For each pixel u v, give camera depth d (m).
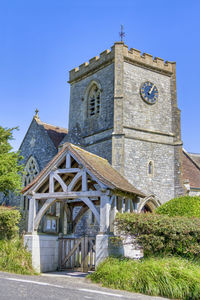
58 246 12.95
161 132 23.25
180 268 8.77
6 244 12.06
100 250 10.37
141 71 23.69
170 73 25.05
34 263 11.52
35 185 12.12
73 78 26.80
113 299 7.31
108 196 10.78
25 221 25.59
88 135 23.97
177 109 24.30
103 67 24.09
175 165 23.23
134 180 21.34
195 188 23.84
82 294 7.65
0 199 29.14
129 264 9.56
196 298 8.05
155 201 21.73
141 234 10.02
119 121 21.61
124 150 21.39
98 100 24.44
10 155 19.98
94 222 21.28
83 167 11.43
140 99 23.09
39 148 26.84
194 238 9.59
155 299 7.77
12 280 8.97
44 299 6.79
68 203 13.80
